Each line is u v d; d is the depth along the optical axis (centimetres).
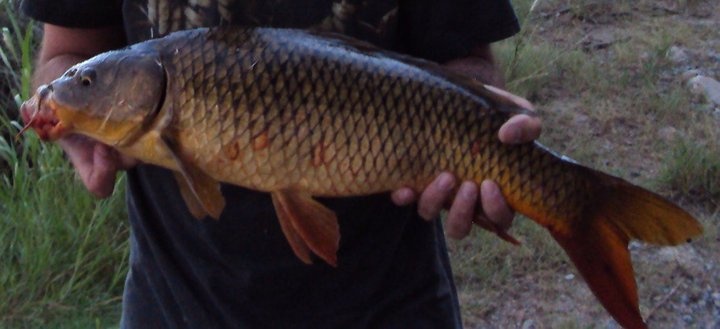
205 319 114
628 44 323
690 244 225
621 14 347
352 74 89
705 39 328
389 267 114
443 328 118
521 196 94
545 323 205
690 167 246
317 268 110
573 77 299
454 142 91
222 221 108
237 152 87
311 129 88
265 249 109
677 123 275
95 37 113
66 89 87
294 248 90
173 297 116
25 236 203
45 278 197
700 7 354
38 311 193
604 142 268
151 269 117
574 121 277
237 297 112
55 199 209
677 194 244
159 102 86
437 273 118
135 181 115
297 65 88
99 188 97
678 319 206
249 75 87
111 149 95
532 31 327
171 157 87
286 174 88
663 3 357
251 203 107
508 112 93
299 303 113
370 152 90
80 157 99
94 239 205
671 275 217
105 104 86
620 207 94
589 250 95
